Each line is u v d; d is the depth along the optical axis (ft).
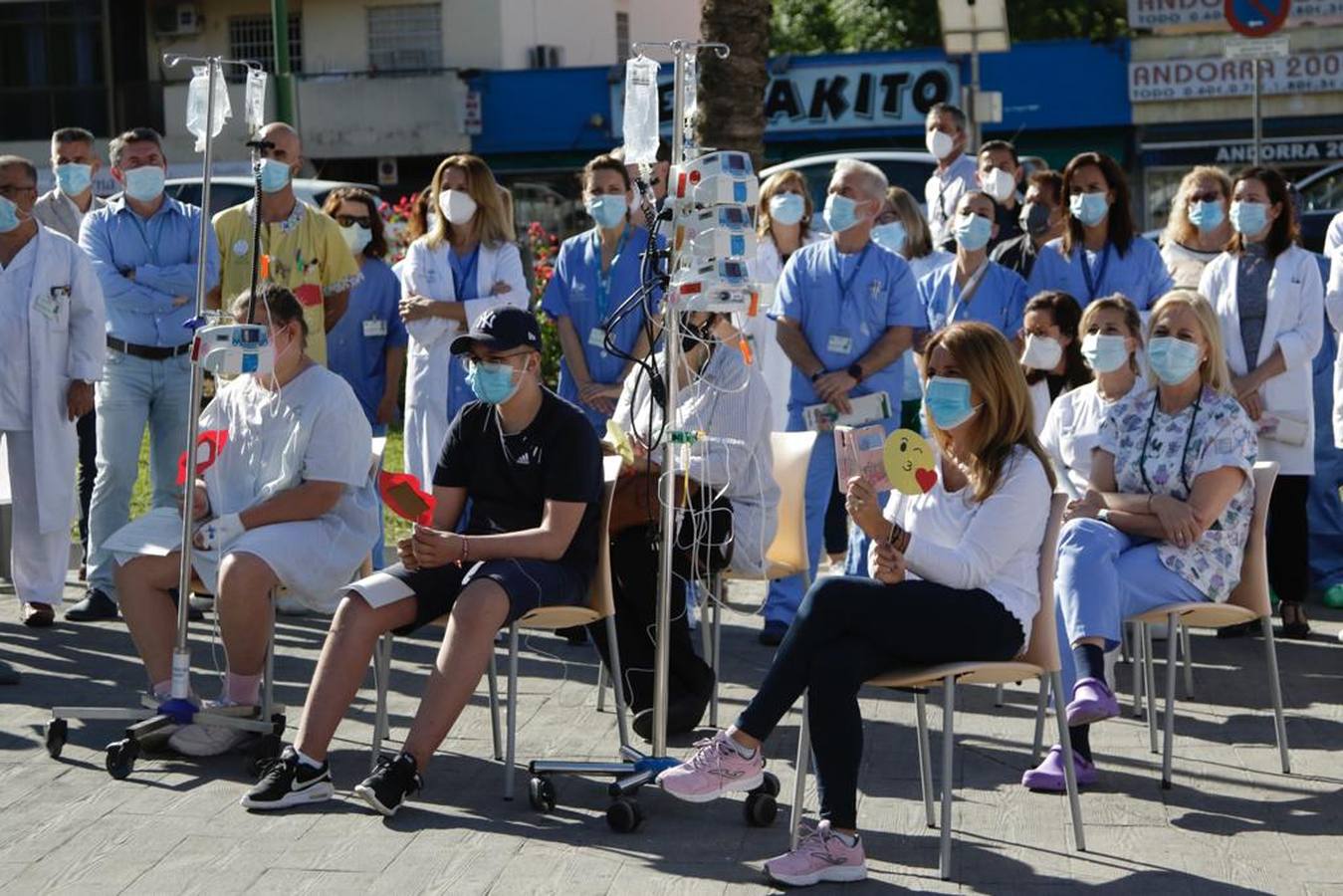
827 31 126.72
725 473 24.61
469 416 22.53
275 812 20.75
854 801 18.80
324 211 34.12
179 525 24.40
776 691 19.47
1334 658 28.63
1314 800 21.34
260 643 23.17
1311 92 102.99
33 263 29.32
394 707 25.73
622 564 23.76
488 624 20.81
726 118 42.29
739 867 19.10
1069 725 21.66
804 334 30.66
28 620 30.66
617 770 21.38
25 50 121.39
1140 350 25.48
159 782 21.95
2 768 22.53
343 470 23.49
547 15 120.88
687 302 20.49
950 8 59.41
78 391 29.66
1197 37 104.58
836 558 34.42
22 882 18.51
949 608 19.30
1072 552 22.25
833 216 29.99
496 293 31.53
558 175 114.52
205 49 120.26
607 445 25.52
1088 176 30.99
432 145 115.65
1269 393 30.35
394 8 118.52
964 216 31.68
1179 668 28.07
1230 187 32.45
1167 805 21.24
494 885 18.42
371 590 21.29
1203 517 22.54
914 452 19.21
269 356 22.71
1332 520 33.22
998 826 20.51
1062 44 106.42
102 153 120.57
